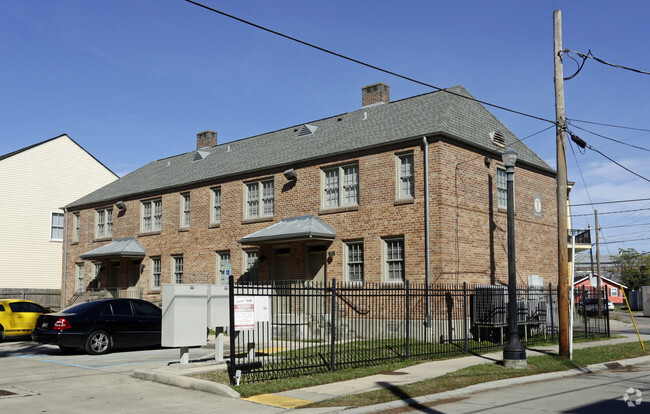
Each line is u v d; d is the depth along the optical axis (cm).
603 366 1477
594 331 2330
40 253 3888
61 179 4038
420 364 1395
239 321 1228
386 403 967
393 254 2045
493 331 1947
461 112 2255
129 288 3008
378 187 2098
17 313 2131
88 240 3412
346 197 2217
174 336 1251
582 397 1034
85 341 1636
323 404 966
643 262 7631
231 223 2606
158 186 2991
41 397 1042
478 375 1235
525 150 2514
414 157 2012
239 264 2547
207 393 1075
